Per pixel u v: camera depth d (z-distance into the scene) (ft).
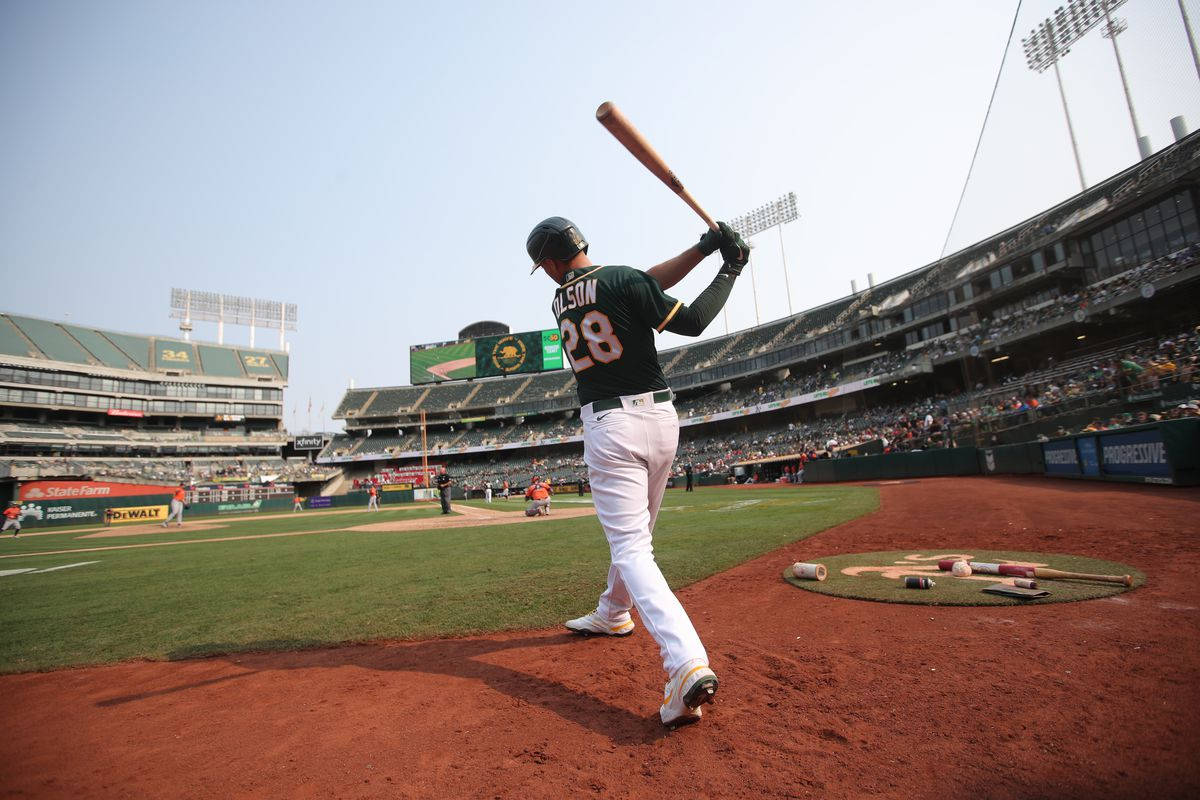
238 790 5.88
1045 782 5.21
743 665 8.84
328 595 17.38
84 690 9.59
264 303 225.97
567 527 38.34
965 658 8.41
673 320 7.57
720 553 20.34
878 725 6.59
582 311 7.92
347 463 201.87
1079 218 62.90
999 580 13.10
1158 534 17.93
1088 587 11.80
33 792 5.94
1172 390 42.06
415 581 18.98
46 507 109.91
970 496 36.68
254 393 199.72
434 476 191.93
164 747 7.05
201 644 12.16
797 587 13.96
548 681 8.71
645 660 9.50
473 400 208.54
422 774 6.08
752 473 130.00
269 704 8.43
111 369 174.19
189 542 47.65
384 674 9.52
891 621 10.59
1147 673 7.39
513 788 5.70
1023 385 64.13
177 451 179.73
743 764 5.92
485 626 12.33
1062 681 7.36
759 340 168.04
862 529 24.66
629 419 7.68
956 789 5.21
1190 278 54.85
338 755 6.61
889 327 128.67
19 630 14.20
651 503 8.57
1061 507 26.58
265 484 171.42
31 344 162.81
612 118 6.70
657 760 6.13
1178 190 52.70
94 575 25.95
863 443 103.14
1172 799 4.80
